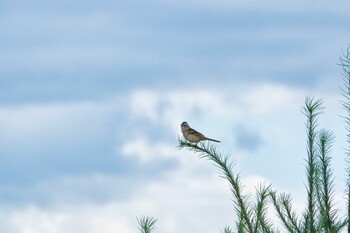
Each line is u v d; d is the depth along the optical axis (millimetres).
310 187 11000
